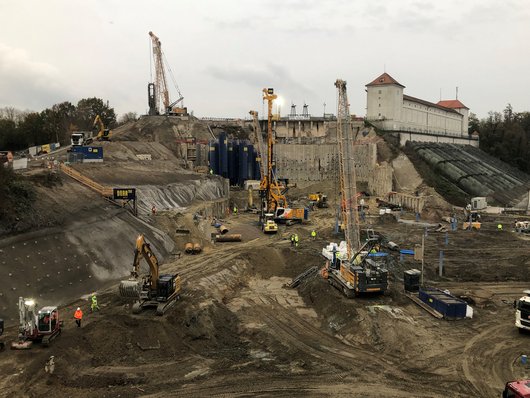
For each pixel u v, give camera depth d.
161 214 51.94
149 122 113.44
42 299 27.31
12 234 29.66
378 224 64.75
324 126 115.75
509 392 17.75
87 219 37.50
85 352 22.20
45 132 98.75
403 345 24.84
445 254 46.75
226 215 72.50
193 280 34.28
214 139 108.44
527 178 131.50
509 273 39.84
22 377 19.50
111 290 31.28
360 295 31.75
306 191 95.62
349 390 20.09
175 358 23.06
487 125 161.62
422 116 128.00
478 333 26.55
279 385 20.50
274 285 38.19
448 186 92.19
